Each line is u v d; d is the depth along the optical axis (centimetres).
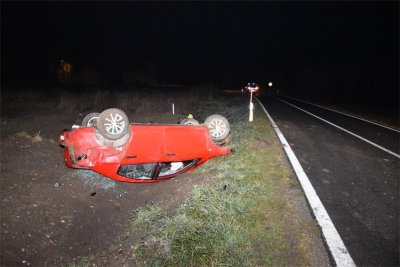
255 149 878
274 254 425
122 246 536
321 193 605
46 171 789
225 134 769
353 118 1825
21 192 677
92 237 577
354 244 439
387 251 425
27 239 548
